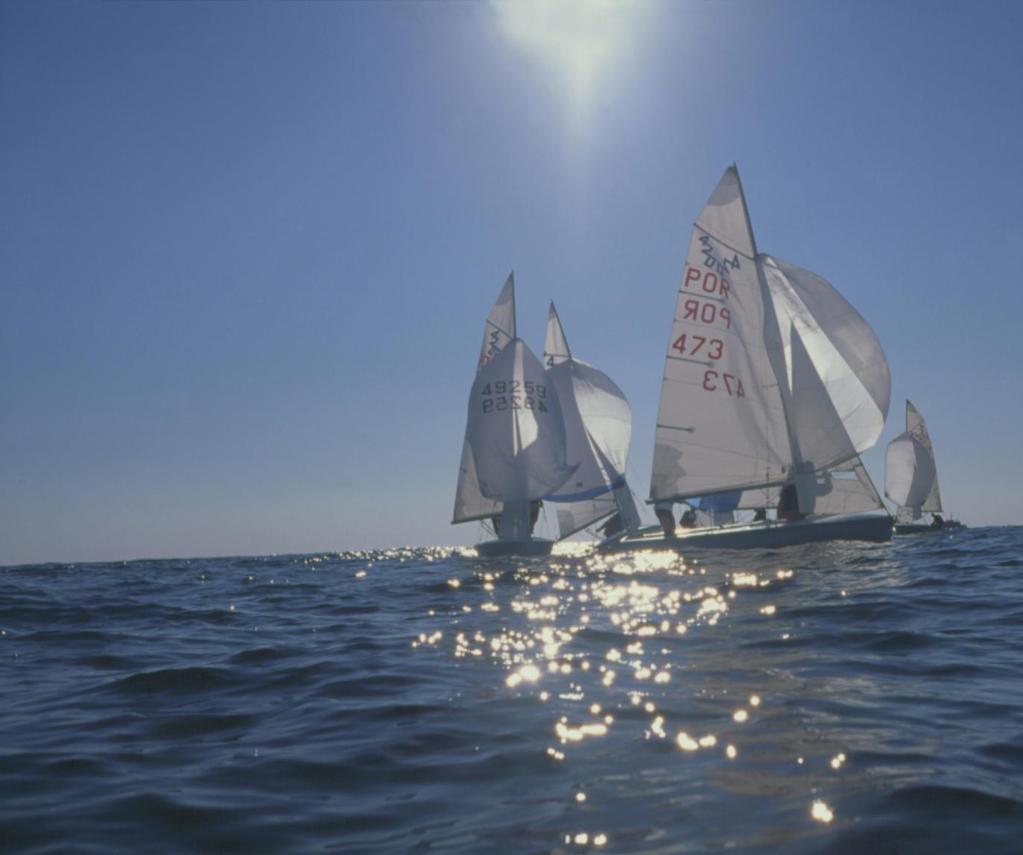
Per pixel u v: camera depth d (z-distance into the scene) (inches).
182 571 1674.5
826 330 1311.5
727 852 205.9
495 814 237.0
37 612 810.8
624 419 1738.4
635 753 287.7
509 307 1722.4
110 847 221.9
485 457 1542.8
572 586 935.0
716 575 946.1
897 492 2564.0
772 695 362.9
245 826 233.8
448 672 446.3
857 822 220.2
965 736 295.0
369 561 1980.8
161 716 369.1
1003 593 676.1
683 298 1366.9
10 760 304.8
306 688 418.0
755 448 1343.5
